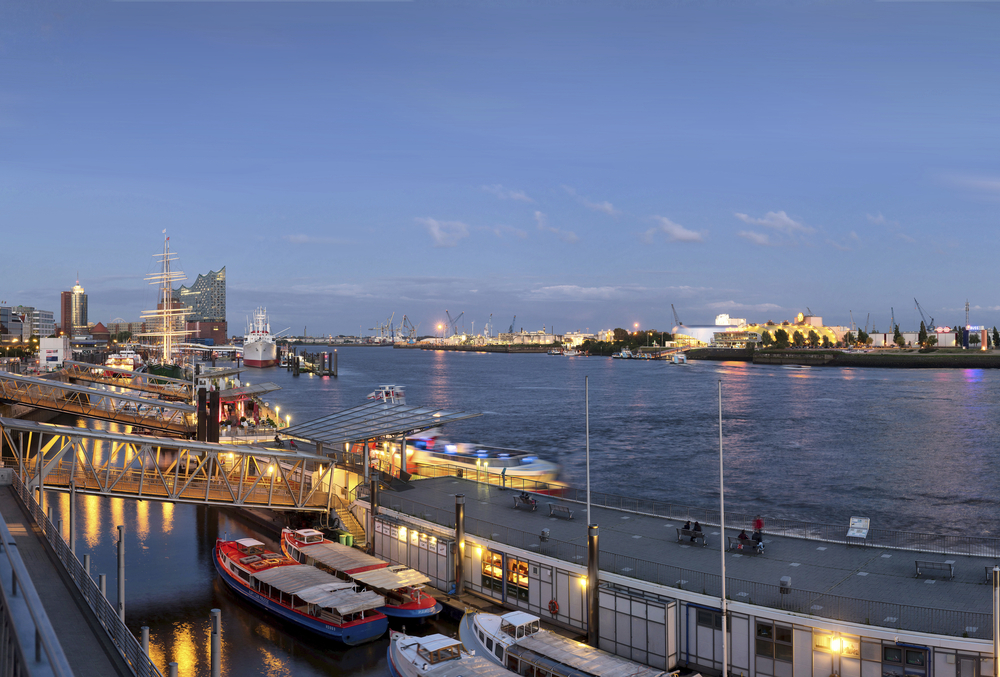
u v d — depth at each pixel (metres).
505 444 149.62
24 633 14.64
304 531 63.66
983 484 110.12
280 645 50.56
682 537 53.28
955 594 41.50
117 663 23.72
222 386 180.25
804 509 96.94
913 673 36.34
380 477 73.94
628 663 39.75
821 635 38.38
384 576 53.88
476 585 55.25
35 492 56.69
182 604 57.69
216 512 85.38
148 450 63.38
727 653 41.19
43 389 126.38
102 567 66.06
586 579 47.12
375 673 46.53
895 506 98.25
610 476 117.56
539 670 40.06
